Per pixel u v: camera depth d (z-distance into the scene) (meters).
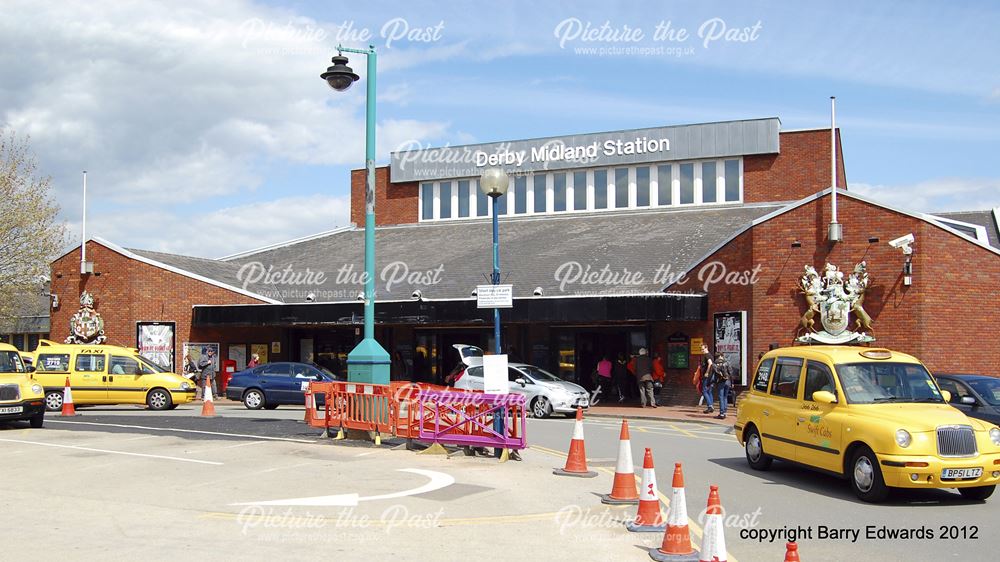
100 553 7.64
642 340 29.39
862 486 10.89
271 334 34.66
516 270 32.03
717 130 38.44
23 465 12.94
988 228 37.34
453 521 9.18
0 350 19.14
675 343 27.75
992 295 23.59
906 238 22.58
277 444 15.45
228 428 18.20
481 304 16.41
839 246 24.00
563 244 34.72
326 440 15.92
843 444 11.27
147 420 20.69
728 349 25.92
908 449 10.45
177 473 12.20
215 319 32.75
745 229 25.78
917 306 22.77
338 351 34.38
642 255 31.48
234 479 11.70
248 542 8.14
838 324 23.47
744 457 15.20
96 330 33.56
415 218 44.16
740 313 25.55
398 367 33.12
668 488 11.76
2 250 36.72
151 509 9.67
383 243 40.38
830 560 7.99
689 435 19.22
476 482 11.61
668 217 37.22
